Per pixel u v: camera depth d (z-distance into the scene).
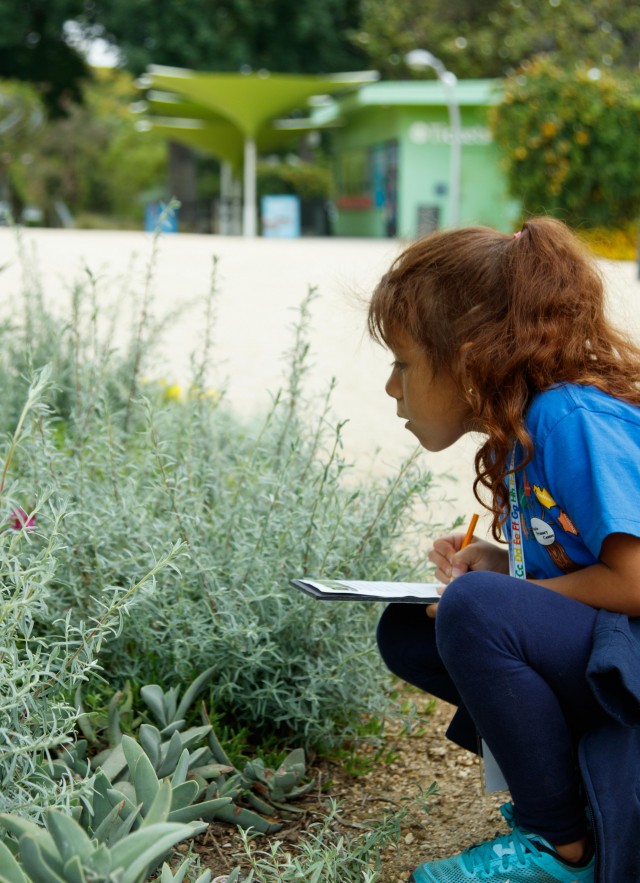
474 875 1.91
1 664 1.81
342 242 20.50
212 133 32.50
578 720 1.88
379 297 2.04
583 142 17.59
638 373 1.94
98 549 2.50
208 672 2.38
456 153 23.02
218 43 30.72
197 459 2.90
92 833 1.81
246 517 2.65
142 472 2.89
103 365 3.18
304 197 36.12
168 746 2.14
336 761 2.57
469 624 1.81
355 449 4.91
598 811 1.73
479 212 25.91
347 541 2.58
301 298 9.00
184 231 33.94
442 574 2.30
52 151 47.09
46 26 32.38
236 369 6.34
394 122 26.25
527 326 1.91
